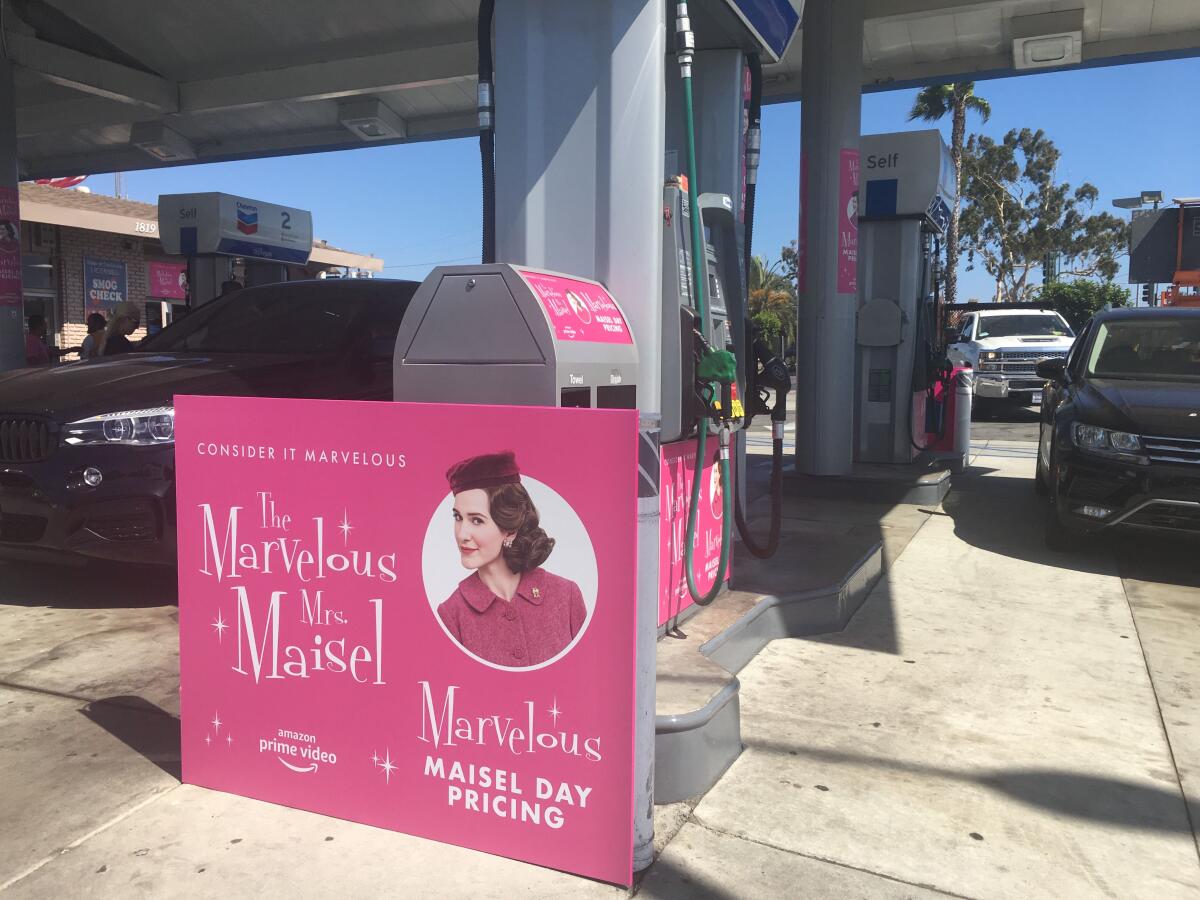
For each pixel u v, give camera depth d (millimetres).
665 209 3131
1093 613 4539
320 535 2412
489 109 3113
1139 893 2217
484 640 2242
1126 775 2828
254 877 2188
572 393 2605
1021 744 3037
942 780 2775
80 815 2479
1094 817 2572
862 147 7887
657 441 2145
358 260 22203
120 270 18078
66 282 16953
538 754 2209
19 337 9641
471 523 2238
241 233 12344
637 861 2223
